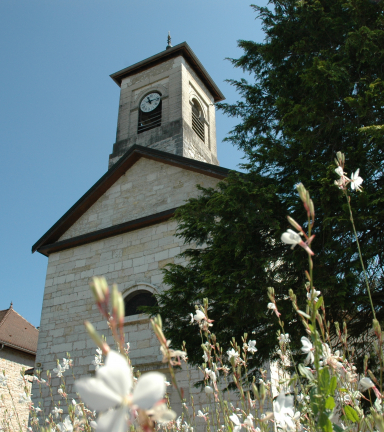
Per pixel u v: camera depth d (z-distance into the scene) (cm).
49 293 1385
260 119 995
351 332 700
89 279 1339
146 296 1218
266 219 735
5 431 367
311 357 156
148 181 1432
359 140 734
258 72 1035
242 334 705
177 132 1861
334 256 664
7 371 1869
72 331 1271
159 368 1043
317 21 930
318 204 729
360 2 842
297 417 146
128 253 1312
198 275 800
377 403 151
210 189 912
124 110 2178
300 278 709
